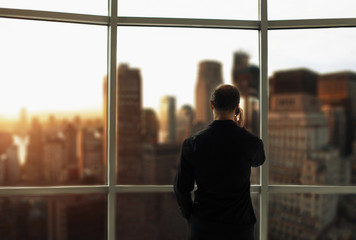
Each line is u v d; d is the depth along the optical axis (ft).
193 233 5.87
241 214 5.72
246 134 5.87
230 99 5.90
